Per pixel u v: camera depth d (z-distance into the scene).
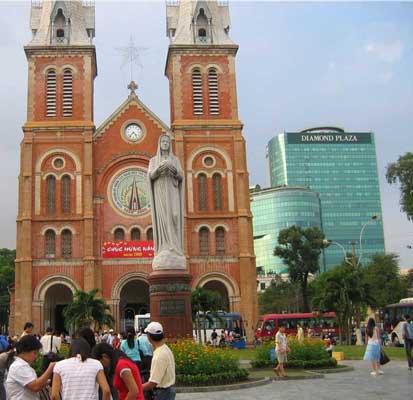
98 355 10.67
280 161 191.38
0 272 99.31
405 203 53.34
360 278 51.75
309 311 88.19
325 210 186.25
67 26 66.19
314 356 29.11
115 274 60.03
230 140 64.25
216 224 61.97
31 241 59.59
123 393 9.97
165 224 26.25
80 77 64.50
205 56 66.44
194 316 52.44
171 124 66.50
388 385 21.78
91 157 61.91
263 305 122.38
